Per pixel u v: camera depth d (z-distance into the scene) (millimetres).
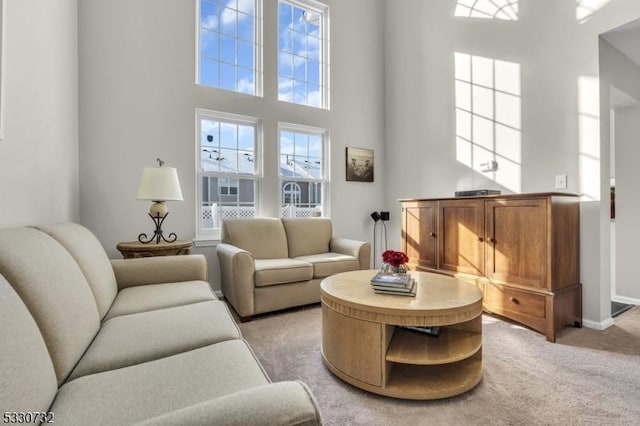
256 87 3578
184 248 2598
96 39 2701
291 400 571
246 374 928
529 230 2299
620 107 3172
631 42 2535
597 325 2391
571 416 1371
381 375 1518
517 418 1360
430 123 3863
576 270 2457
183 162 3098
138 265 1984
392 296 1704
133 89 2859
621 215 3221
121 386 854
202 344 1165
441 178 3723
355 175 4258
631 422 1334
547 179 2730
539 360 1874
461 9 3490
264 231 3232
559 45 2650
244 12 3537
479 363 1731
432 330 1803
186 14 3129
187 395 818
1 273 847
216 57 3363
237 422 517
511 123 3008
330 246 3635
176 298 1678
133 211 2861
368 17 4414
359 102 4312
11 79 1500
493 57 3166
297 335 2279
